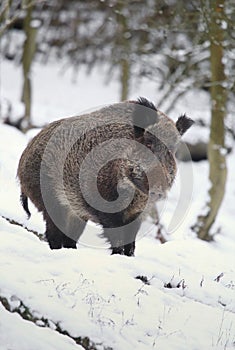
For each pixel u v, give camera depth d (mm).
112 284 15977
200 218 31141
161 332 14750
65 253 16969
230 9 31812
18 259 16125
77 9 65375
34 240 18219
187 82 46656
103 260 17047
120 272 16719
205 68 46594
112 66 63750
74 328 13953
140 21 49125
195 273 18984
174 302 16297
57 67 66750
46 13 65812
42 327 13969
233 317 16547
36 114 45531
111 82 65000
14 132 33625
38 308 14234
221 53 32188
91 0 63250
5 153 29312
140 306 15492
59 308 14352
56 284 15227
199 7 32906
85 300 14906
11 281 14805
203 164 47781
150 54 47375
